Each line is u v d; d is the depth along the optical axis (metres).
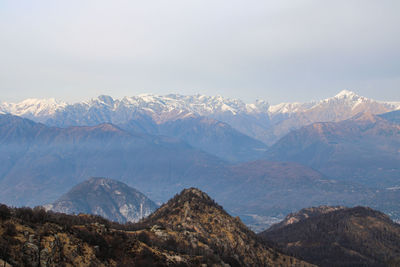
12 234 168.75
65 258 177.88
